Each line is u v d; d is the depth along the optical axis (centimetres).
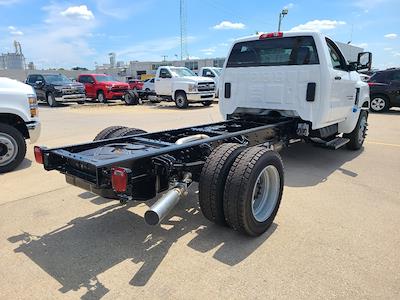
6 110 547
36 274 272
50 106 1881
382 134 920
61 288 255
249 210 312
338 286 258
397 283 262
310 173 550
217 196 317
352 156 668
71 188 467
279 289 254
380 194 454
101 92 2102
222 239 328
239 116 615
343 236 336
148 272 274
